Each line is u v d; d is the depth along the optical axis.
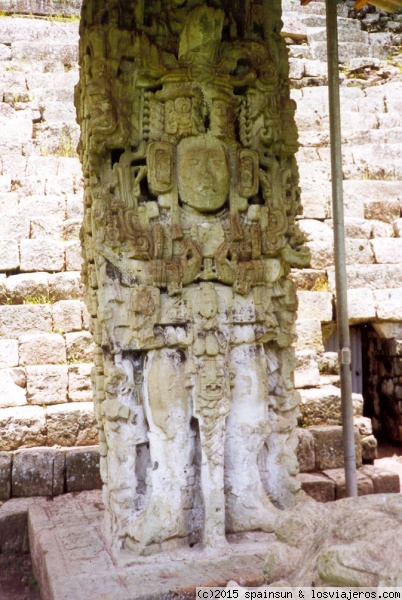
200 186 3.92
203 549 3.77
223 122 4.00
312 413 5.90
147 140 3.98
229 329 3.97
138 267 3.86
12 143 8.71
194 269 3.91
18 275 6.98
